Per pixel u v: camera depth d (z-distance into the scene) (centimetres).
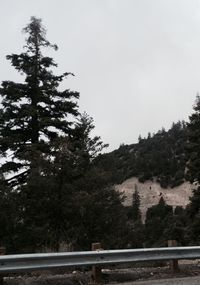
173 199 14438
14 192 2189
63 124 2903
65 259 968
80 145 2642
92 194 2292
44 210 2188
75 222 2214
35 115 2902
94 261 1009
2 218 2075
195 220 3619
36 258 923
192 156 3819
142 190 15488
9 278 1010
